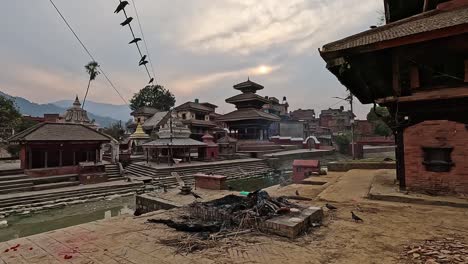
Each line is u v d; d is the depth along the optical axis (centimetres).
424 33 588
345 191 909
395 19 973
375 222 556
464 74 667
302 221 515
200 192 1314
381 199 757
